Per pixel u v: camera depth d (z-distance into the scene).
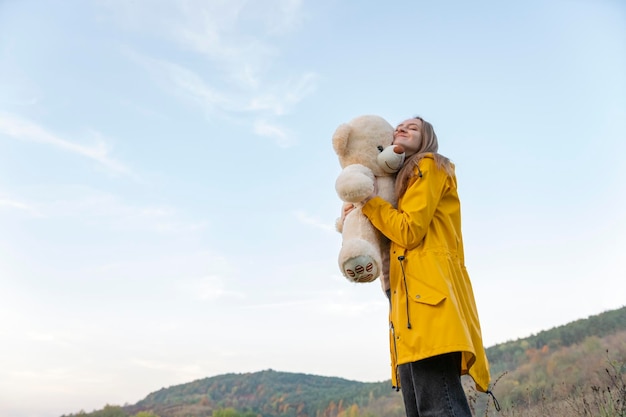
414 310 2.23
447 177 2.51
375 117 2.84
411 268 2.32
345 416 19.38
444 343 2.09
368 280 2.44
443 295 2.19
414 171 2.46
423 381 2.19
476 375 2.19
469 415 2.15
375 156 2.71
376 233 2.61
